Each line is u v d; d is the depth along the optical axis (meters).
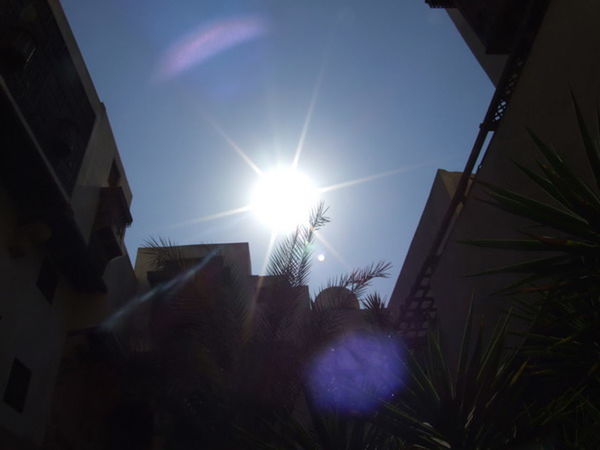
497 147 11.17
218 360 10.03
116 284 14.30
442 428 5.18
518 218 10.46
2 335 9.43
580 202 5.44
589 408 5.51
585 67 8.49
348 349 7.50
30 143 9.16
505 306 10.87
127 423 13.80
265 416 9.40
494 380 5.33
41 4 10.41
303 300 13.26
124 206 13.85
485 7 13.00
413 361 6.07
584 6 8.52
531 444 5.10
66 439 11.91
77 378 13.19
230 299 10.84
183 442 10.04
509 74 10.70
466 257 12.85
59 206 10.42
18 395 9.98
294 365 9.64
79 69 12.19
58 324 11.93
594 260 5.39
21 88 9.48
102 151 13.77
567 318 5.61
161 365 11.12
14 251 9.95
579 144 8.59
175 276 11.41
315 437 7.55
